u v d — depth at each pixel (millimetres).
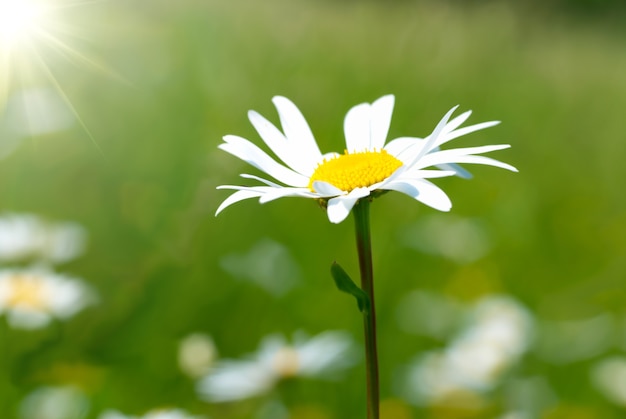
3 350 389
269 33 695
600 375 394
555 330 435
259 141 595
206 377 366
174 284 445
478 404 373
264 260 443
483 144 737
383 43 718
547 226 582
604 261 540
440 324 441
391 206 538
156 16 713
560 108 798
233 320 438
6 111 570
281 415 357
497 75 790
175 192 512
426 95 709
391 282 475
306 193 258
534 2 917
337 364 362
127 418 336
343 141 599
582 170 714
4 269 420
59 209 521
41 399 363
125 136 580
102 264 477
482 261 521
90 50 664
